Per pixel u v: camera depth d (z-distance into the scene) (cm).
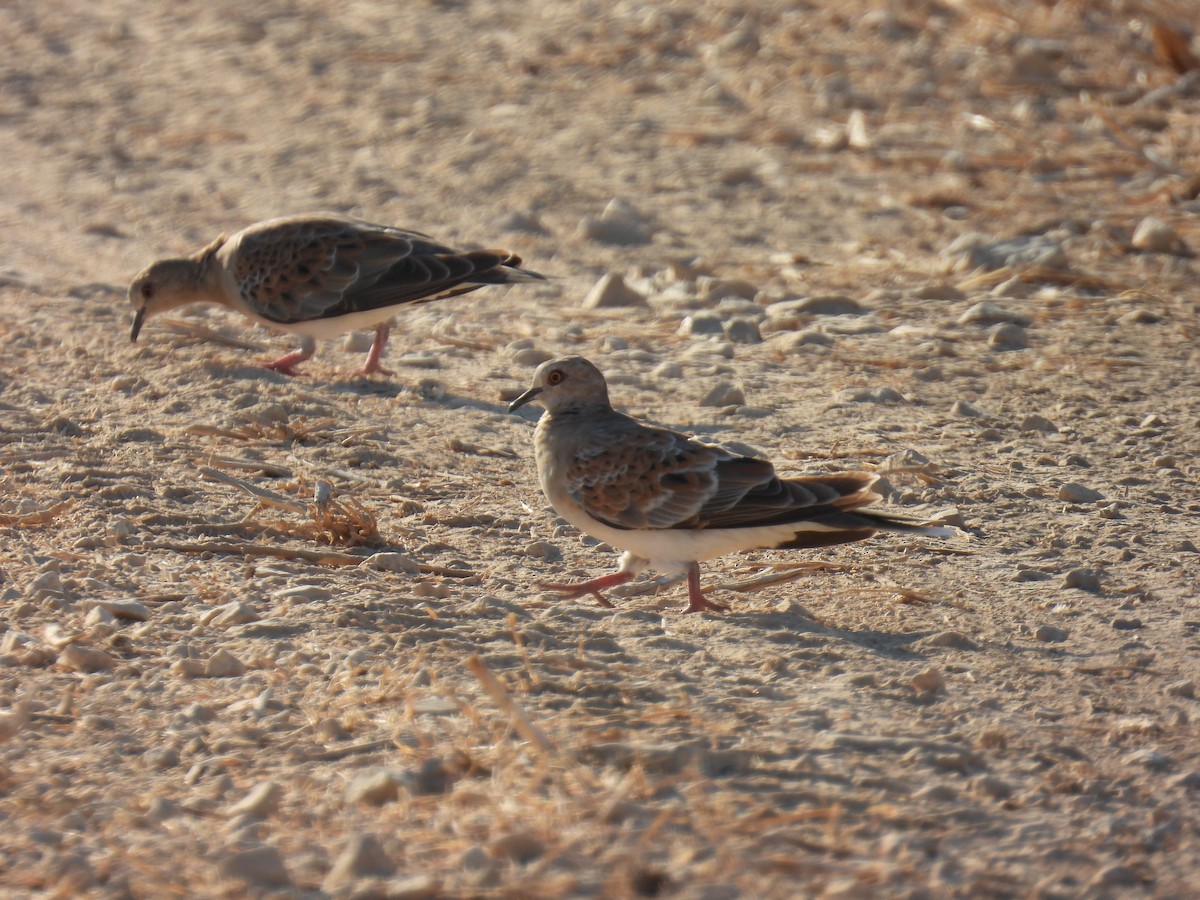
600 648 935
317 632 940
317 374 1550
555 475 1027
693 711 831
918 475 1277
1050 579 1070
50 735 814
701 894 657
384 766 772
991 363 1583
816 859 689
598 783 752
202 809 739
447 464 1305
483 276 1529
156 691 864
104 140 2580
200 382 1487
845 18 2883
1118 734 825
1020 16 2762
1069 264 1875
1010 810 742
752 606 1027
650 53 2858
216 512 1162
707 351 1630
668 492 981
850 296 1812
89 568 1040
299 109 2708
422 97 2736
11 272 1905
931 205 2116
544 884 661
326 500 1132
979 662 920
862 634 970
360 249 1529
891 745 800
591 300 1816
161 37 3241
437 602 1004
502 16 3189
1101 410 1442
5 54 3148
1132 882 684
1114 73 2519
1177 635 965
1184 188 2083
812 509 962
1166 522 1180
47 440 1309
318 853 695
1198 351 1605
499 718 822
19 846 706
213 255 1598
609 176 2306
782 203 2166
